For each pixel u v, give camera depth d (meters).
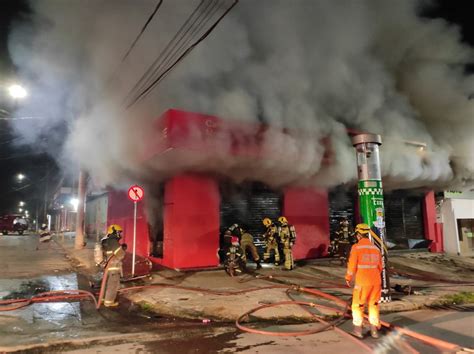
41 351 4.16
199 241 9.68
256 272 9.30
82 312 5.79
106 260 6.30
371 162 6.51
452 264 11.74
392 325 5.04
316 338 4.61
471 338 4.61
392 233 13.14
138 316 5.64
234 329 4.97
